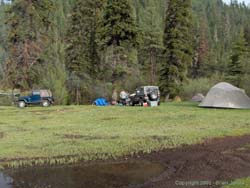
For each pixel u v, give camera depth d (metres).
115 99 35.31
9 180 9.62
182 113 24.22
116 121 20.67
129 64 41.19
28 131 17.22
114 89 37.69
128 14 37.84
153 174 10.06
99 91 40.12
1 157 11.97
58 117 22.92
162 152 12.77
